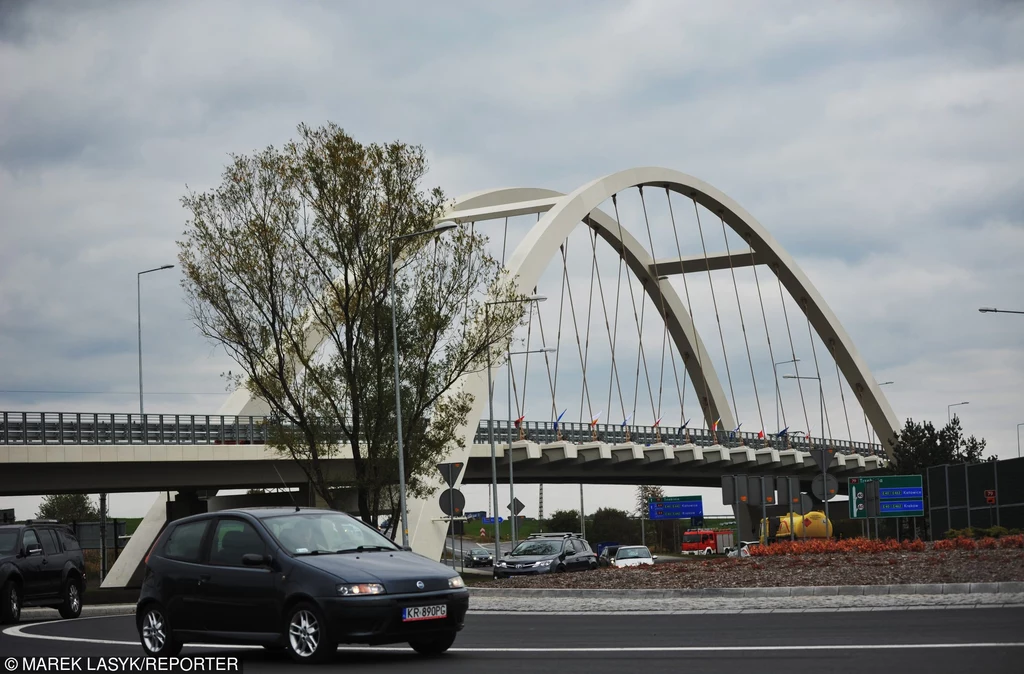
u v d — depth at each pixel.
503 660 13.33
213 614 14.11
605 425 70.62
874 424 96.00
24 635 19.06
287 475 53.22
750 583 23.52
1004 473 53.44
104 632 19.36
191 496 55.91
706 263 85.44
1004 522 53.41
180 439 48.38
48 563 25.25
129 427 46.69
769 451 82.44
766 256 83.56
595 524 131.12
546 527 136.38
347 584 13.14
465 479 65.38
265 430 51.28
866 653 12.54
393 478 39.44
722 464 78.50
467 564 84.69
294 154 39.06
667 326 86.75
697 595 22.31
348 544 14.52
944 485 60.22
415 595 13.36
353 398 38.97
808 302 87.69
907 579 21.86
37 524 25.75
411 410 39.50
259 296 38.81
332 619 13.06
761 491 34.75
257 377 38.59
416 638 13.51
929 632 14.45
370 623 13.04
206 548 14.51
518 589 25.66
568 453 63.28
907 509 61.84
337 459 50.59
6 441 43.22
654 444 70.06
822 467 36.22
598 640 15.52
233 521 14.53
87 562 79.81
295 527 14.38
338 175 38.69
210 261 38.50
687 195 76.56
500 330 40.62
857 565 26.88
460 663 13.12
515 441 62.62
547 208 61.94
